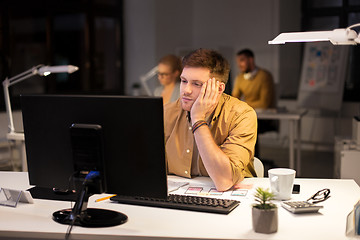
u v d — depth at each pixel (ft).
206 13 23.62
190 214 4.79
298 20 22.07
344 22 21.35
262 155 20.76
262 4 22.49
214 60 5.90
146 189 4.57
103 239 4.25
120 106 4.48
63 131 4.78
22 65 18.61
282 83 22.36
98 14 22.76
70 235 4.30
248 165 6.63
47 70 10.92
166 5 23.95
